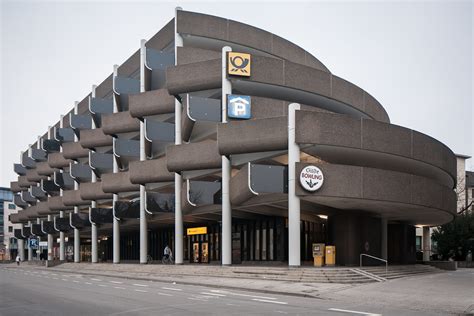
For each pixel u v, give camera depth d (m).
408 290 22.88
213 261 48.88
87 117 64.69
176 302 18.83
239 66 36.59
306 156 34.94
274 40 46.41
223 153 34.25
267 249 41.75
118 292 23.50
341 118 30.91
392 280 28.22
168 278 33.56
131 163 47.03
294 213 29.92
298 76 38.47
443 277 31.08
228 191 35.75
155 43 49.44
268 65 37.38
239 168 38.38
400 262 47.88
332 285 25.36
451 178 42.84
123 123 52.62
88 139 59.38
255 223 43.56
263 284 26.45
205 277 32.91
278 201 32.31
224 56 37.06
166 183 47.19
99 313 15.68
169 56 46.28
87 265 55.28
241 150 33.41
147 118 48.97
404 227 48.53
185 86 40.03
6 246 120.75
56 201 70.06
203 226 50.69
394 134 32.84
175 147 40.72
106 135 58.31
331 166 30.08
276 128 32.19
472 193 78.88
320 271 28.06
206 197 36.50
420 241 77.75
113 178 52.25
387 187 31.59
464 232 58.12
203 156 39.44
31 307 17.53
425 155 35.03
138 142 50.78
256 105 36.91
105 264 51.72
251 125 33.12
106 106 58.28
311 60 51.38
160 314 15.34
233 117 36.12
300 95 40.25
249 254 43.97
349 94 42.59
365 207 35.22
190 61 43.16
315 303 18.91
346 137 30.88
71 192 63.62
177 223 42.56
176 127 43.94
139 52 53.28
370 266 35.19
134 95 47.47
